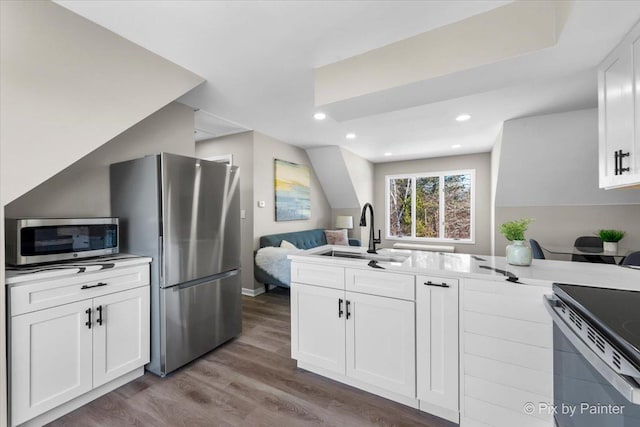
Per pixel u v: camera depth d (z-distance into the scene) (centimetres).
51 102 157
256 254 404
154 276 208
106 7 158
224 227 254
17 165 145
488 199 542
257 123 367
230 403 176
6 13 141
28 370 149
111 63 180
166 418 163
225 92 270
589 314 92
